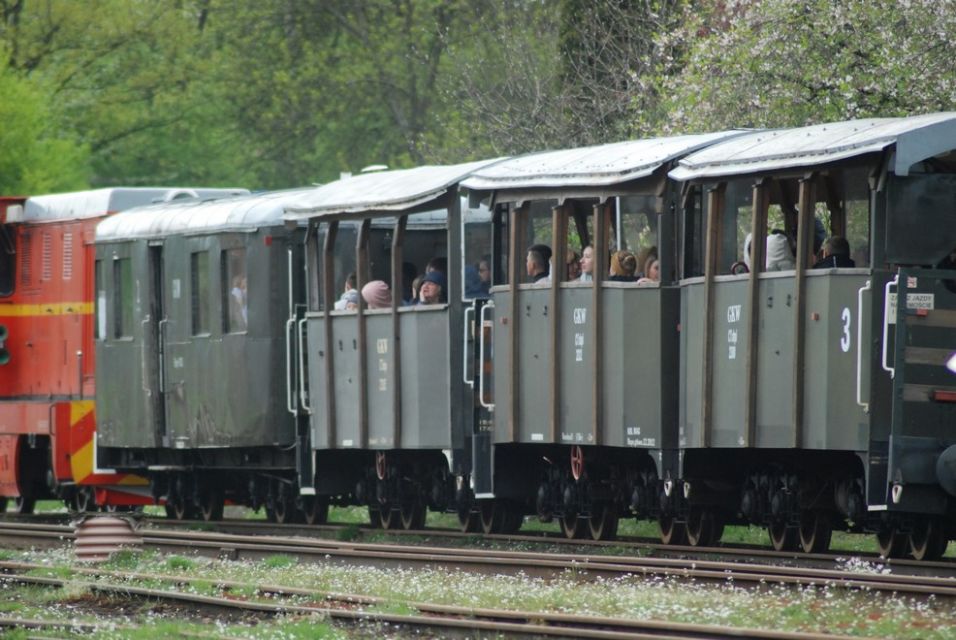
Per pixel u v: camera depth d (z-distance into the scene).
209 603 38.66
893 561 40.53
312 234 59.47
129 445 67.38
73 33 123.62
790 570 38.12
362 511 71.69
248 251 60.88
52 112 119.44
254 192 68.94
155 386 65.88
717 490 47.50
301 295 60.81
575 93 76.62
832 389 41.62
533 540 51.34
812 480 44.88
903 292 40.72
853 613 33.38
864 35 59.56
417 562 44.69
